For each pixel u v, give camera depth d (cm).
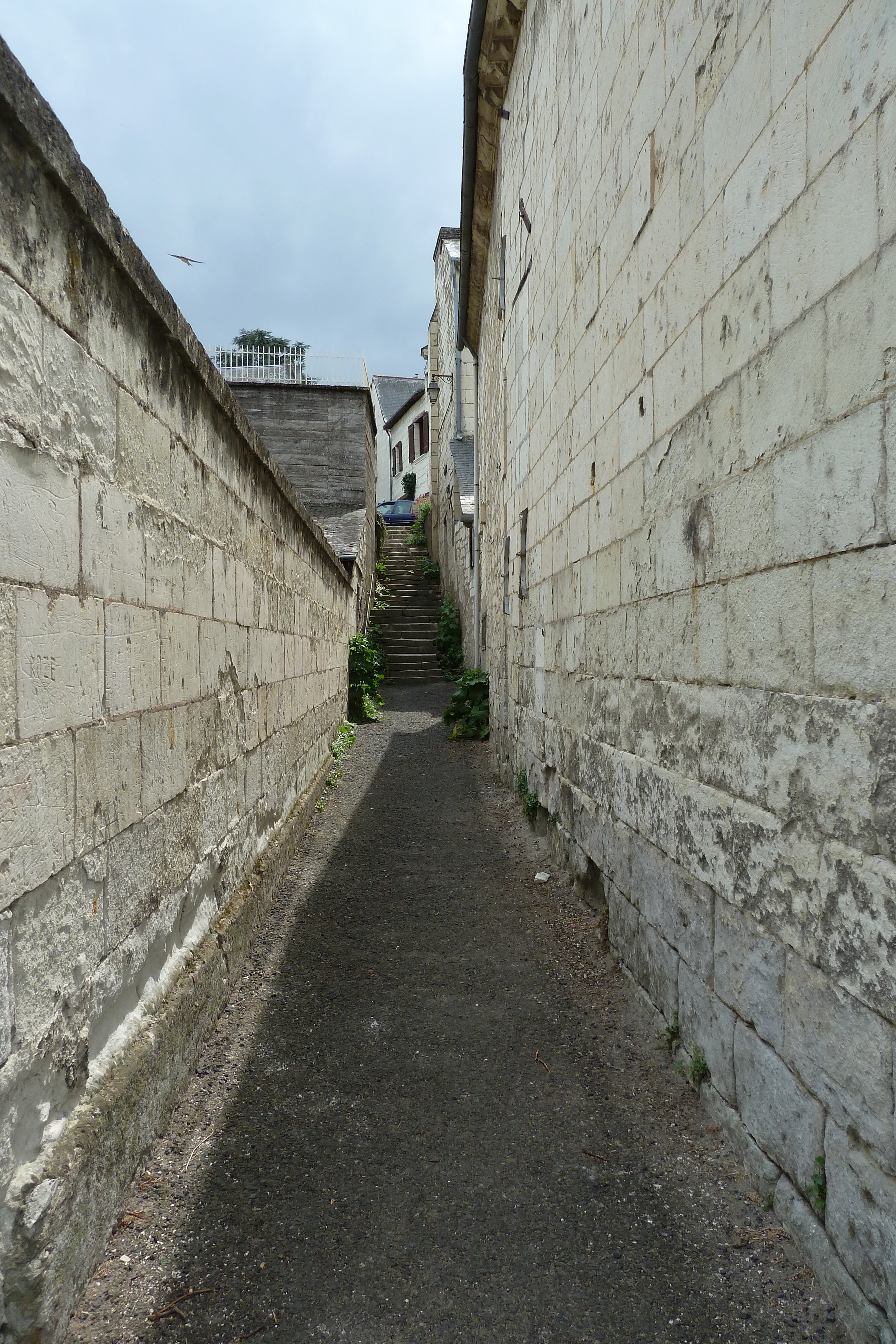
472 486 1409
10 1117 154
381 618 1609
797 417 191
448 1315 180
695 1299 183
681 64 265
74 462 188
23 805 160
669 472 283
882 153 156
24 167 163
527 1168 229
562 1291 186
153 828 245
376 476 1961
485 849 547
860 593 166
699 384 253
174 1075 248
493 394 884
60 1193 166
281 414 1445
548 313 515
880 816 159
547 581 527
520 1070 280
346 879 483
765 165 205
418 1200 216
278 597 484
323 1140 241
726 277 231
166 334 255
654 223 296
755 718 215
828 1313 176
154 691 246
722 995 238
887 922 156
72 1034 183
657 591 296
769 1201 206
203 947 297
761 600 211
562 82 462
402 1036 303
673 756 281
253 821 401
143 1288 184
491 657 912
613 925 362
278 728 479
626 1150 236
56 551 178
